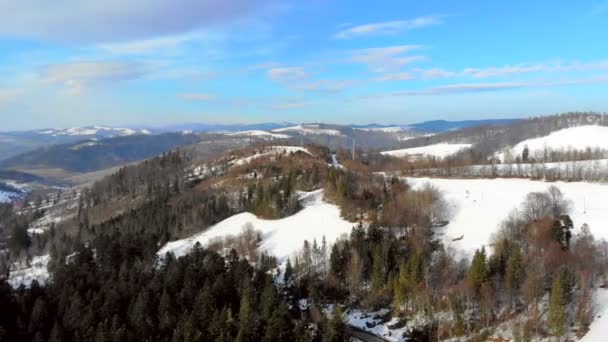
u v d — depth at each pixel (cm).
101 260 19438
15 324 14162
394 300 15938
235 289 15275
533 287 13712
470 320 14300
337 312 13438
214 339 12769
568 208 19938
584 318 12912
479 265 14650
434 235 19500
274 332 12581
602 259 14925
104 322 13375
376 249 16925
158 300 14712
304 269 17625
